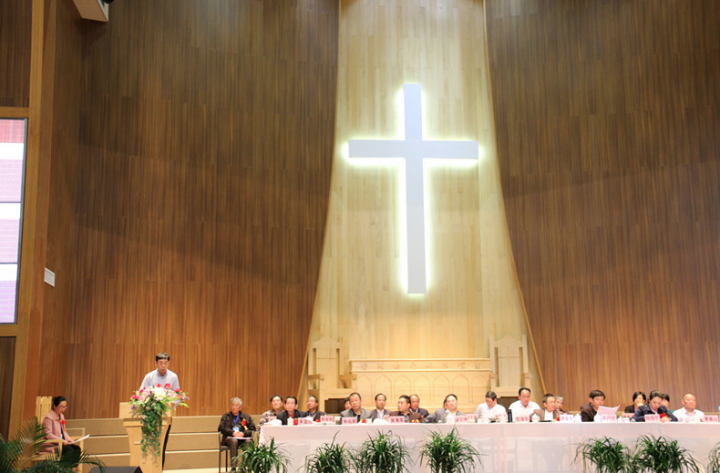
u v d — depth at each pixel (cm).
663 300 1063
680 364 1041
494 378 1098
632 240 1089
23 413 654
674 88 1106
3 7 719
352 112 1220
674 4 1122
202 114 1088
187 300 1038
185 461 992
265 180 1108
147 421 721
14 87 706
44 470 591
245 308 1065
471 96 1236
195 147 1077
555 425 744
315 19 1181
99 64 1050
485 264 1177
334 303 1154
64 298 961
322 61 1173
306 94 1153
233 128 1102
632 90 1124
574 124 1139
